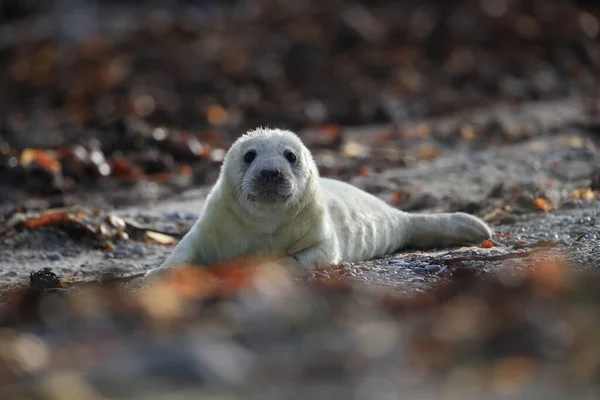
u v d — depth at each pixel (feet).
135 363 32.04
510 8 170.91
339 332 34.83
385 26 162.81
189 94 140.05
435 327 35.12
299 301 37.68
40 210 76.54
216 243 51.83
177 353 32.27
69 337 35.47
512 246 54.39
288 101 137.90
